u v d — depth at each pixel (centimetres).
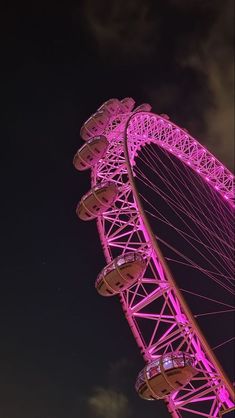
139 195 2973
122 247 2984
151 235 2750
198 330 2391
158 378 2425
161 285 2684
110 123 4181
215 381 2427
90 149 3694
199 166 4853
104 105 4244
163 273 2725
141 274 2845
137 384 2547
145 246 2859
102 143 3688
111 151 3834
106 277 2859
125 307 2816
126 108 4444
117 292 2906
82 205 3331
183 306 2473
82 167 3806
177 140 4669
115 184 3278
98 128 4091
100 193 3241
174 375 2391
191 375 2434
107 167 3756
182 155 4722
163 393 2464
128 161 3189
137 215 3011
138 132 4131
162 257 2644
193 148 4775
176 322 2562
